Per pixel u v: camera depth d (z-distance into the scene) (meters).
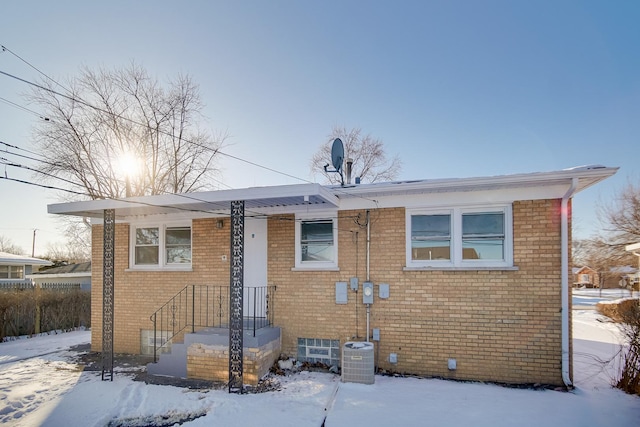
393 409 6.00
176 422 5.95
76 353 10.67
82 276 26.23
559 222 7.24
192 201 7.51
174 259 10.10
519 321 7.32
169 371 8.09
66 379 8.09
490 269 7.50
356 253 8.41
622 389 6.91
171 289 9.89
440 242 7.99
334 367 8.20
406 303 7.98
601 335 12.27
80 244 25.55
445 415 5.75
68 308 16.12
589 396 6.56
